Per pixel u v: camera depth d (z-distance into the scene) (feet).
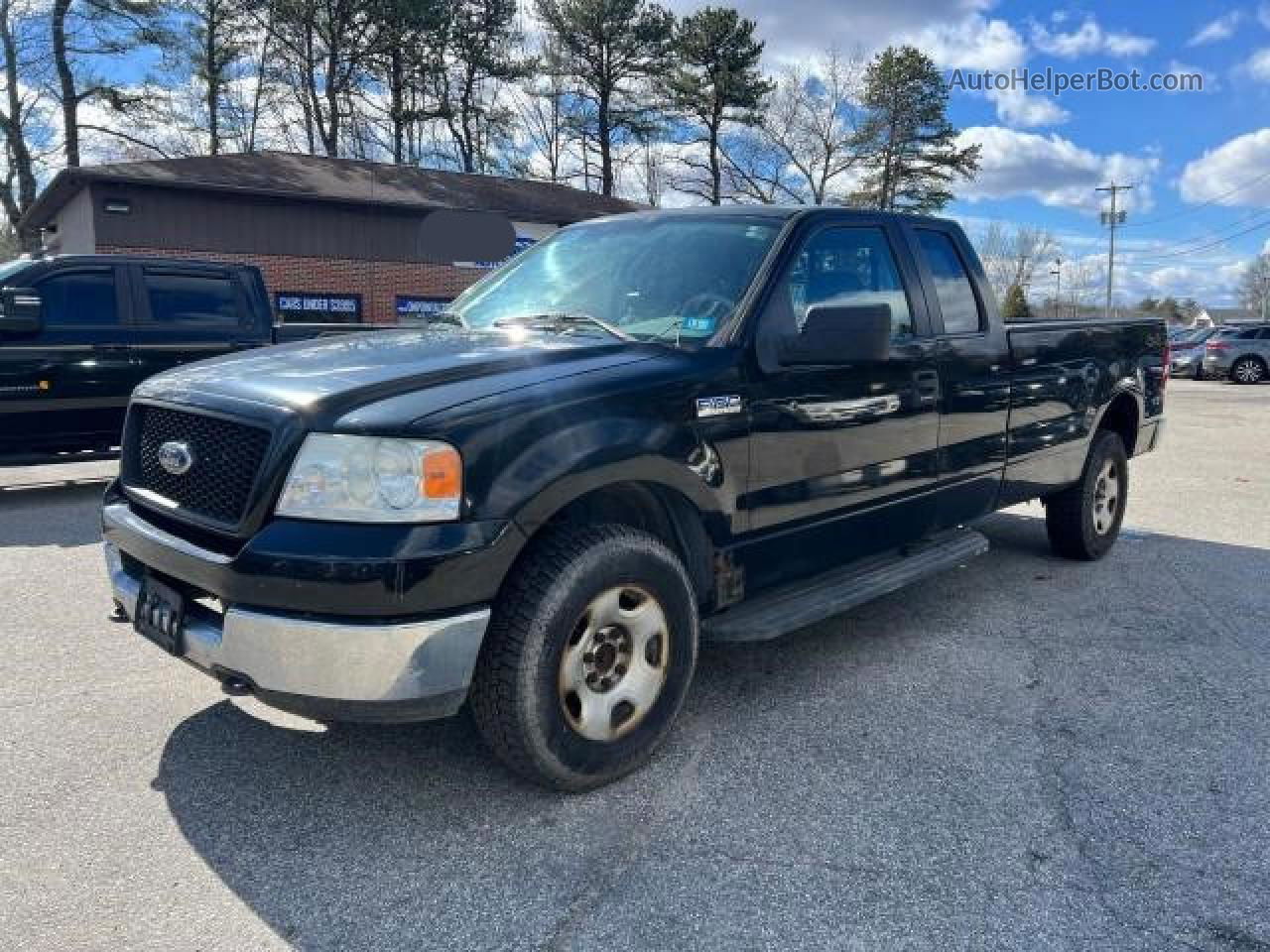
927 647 14.79
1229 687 13.26
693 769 10.69
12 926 7.87
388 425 8.62
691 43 132.36
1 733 11.43
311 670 8.46
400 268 79.20
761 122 139.13
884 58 139.95
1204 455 38.09
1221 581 18.72
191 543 9.41
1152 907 8.32
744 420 11.14
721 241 12.76
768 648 14.70
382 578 8.36
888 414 13.33
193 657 9.31
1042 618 16.29
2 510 25.00
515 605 9.22
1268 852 9.20
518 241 85.10
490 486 8.82
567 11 131.03
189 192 69.92
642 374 10.28
